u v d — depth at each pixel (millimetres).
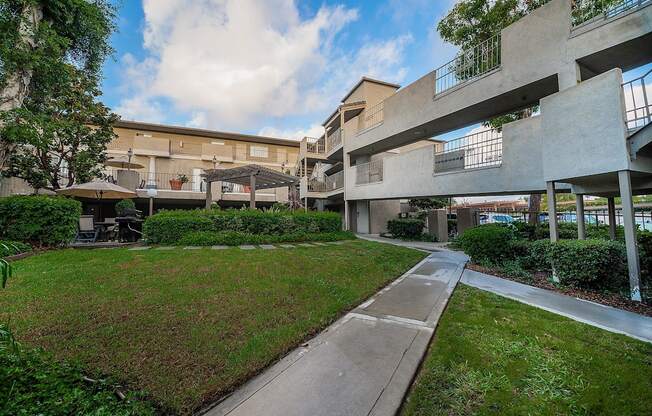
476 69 9086
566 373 2393
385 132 12844
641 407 2004
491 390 2189
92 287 4109
